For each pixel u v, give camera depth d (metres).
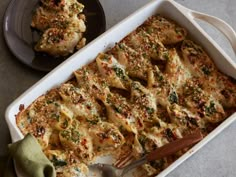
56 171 0.67
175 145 0.68
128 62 0.74
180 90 0.74
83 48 0.73
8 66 0.78
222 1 0.87
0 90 0.77
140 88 0.72
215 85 0.74
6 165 0.64
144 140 0.69
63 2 0.79
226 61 0.74
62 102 0.71
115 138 0.69
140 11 0.76
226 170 0.77
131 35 0.77
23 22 0.79
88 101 0.71
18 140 0.64
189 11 0.77
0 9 0.82
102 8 0.81
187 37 0.77
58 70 0.71
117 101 0.71
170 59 0.74
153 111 0.71
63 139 0.68
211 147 0.77
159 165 0.69
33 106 0.70
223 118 0.72
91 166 0.69
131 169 0.70
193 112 0.72
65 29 0.78
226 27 0.74
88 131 0.69
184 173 0.76
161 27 0.77
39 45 0.77
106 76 0.73
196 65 0.75
